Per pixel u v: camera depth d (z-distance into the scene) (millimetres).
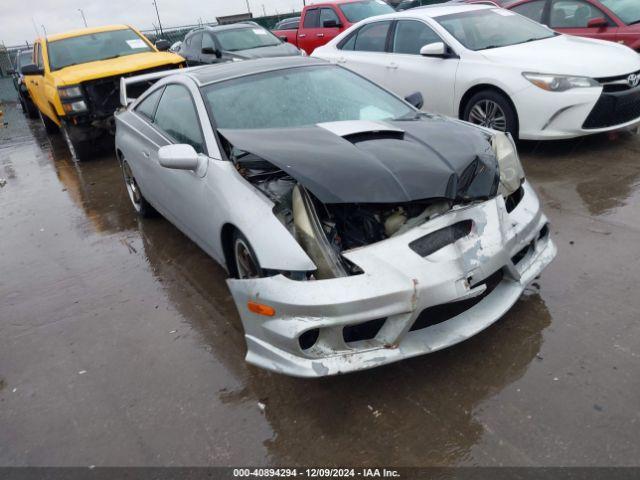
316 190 2432
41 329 3531
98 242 4852
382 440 2312
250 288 2520
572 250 3592
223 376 2846
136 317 3518
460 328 2537
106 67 7535
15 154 9203
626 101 5074
